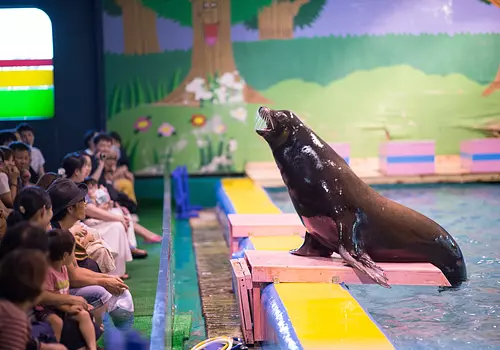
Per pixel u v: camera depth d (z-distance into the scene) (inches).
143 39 486.6
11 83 482.3
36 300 136.6
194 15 487.5
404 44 498.0
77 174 263.7
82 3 479.5
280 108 499.2
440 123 506.0
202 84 493.7
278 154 226.7
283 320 178.1
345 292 199.0
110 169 349.4
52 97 488.1
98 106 490.0
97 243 231.5
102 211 280.4
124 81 489.4
